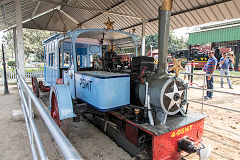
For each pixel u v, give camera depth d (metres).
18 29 5.21
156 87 2.51
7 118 4.28
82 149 3.07
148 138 2.56
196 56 17.19
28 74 11.84
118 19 9.86
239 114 4.94
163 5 2.47
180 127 2.49
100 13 9.78
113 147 3.13
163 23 2.51
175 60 2.70
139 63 2.97
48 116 0.97
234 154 2.88
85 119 4.51
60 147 0.67
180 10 6.98
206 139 3.41
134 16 7.97
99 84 2.78
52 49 5.46
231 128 3.95
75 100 3.51
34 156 1.68
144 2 7.44
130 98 3.16
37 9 9.28
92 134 3.66
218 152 2.94
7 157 2.60
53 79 5.50
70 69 3.96
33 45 27.20
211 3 5.95
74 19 12.24
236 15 5.86
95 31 3.70
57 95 3.04
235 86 9.38
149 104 2.56
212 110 5.35
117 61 3.90
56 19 12.27
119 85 2.88
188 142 2.41
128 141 2.87
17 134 3.38
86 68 4.25
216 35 15.42
